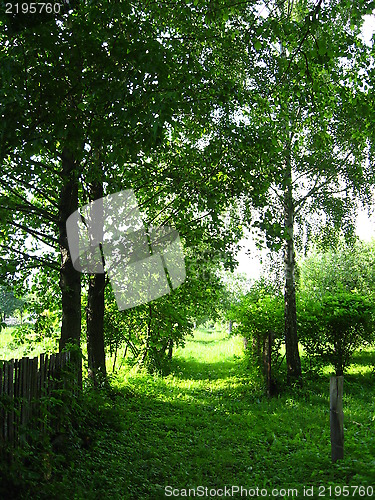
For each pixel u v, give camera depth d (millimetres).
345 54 8727
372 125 10500
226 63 10117
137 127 6340
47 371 7172
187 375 18562
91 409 9023
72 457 6914
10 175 9484
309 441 8820
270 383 14305
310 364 16406
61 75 6641
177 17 8922
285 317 15438
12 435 5855
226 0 8656
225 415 11695
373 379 16156
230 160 9250
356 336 16406
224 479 6844
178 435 9539
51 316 13648
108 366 17688
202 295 13625
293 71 9195
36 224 11141
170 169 10266
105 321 14070
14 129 6145
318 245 16078
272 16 9039
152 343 14594
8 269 10273
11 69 6172
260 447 8656
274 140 9555
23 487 5320
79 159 6914
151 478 6859
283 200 14922
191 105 8156
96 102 6633
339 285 19969
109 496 5840
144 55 6383
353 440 8102
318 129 13492
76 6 6918
